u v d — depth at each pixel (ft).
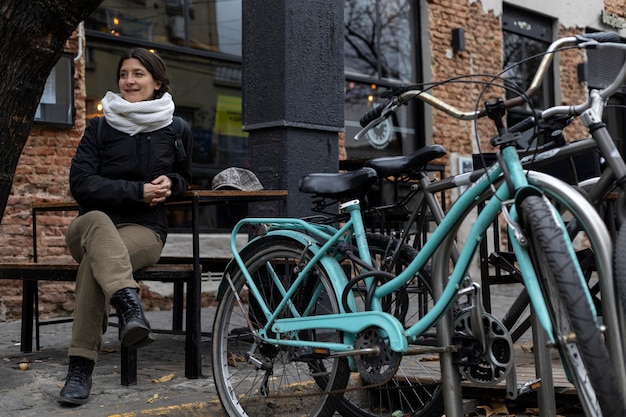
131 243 12.87
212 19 27.45
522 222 8.37
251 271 11.21
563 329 7.96
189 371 13.42
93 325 12.05
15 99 11.62
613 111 39.19
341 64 17.28
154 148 13.48
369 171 10.37
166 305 25.72
